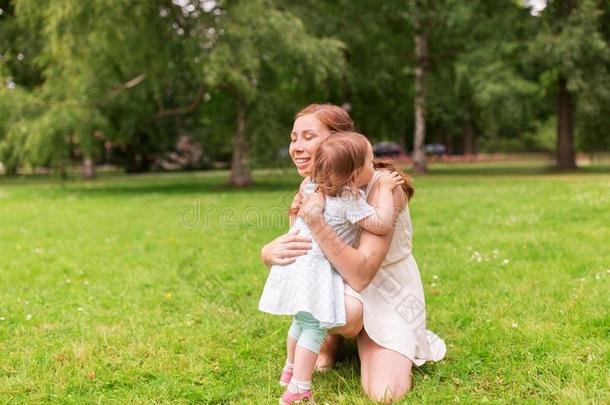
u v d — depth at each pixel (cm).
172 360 329
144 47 1484
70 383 301
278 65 1550
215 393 286
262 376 307
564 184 1371
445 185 1549
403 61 2286
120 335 370
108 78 1636
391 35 2258
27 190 1794
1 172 2931
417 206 999
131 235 790
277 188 1684
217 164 3966
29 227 899
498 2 2017
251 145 1686
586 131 2133
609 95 1850
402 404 261
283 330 373
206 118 2148
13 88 1576
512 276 475
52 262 616
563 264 504
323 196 276
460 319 376
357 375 301
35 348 353
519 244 604
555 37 1855
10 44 2072
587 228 674
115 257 631
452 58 2327
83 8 1355
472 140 3762
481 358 315
